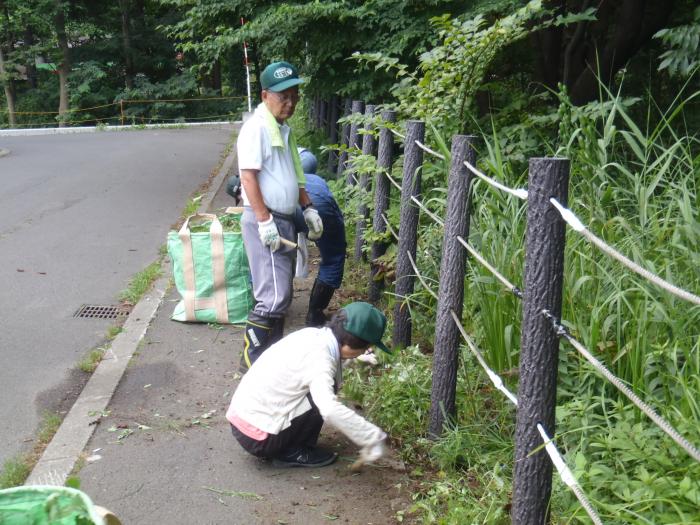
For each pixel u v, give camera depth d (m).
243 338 5.36
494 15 7.28
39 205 10.20
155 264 7.12
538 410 2.64
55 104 33.88
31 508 2.24
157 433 4.00
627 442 2.80
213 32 10.28
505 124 6.29
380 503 3.38
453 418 3.78
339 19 8.24
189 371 4.80
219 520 3.25
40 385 4.63
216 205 10.10
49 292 6.44
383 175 5.88
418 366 4.34
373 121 5.80
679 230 3.40
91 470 3.63
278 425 3.53
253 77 24.88
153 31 32.16
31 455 3.80
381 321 3.54
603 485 2.81
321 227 4.83
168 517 3.27
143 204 10.31
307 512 3.31
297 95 4.44
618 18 7.82
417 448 3.83
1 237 8.37
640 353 3.15
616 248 3.53
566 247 3.56
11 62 31.88
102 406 4.29
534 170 2.51
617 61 7.33
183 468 3.66
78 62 32.00
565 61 7.57
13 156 15.67
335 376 3.56
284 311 4.59
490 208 3.86
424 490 3.45
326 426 4.09
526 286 2.60
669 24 7.47
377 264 5.87
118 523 2.28
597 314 3.24
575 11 7.84
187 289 5.58
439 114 5.77
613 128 3.91
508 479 3.35
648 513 2.59
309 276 6.90
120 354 5.06
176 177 12.85
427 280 5.13
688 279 3.35
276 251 4.45
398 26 8.06
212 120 31.81
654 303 3.11
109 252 7.75
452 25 5.89
